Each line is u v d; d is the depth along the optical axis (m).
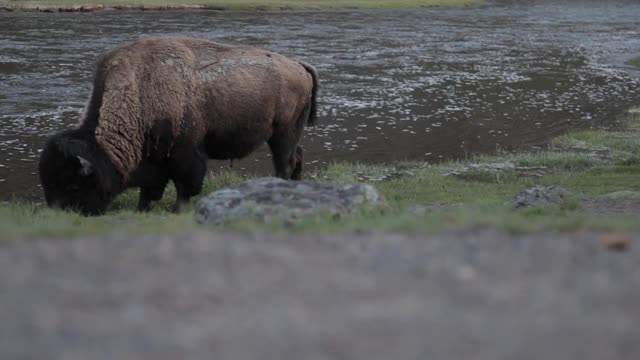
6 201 22.34
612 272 7.17
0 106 35.53
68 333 5.59
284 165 22.09
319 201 12.55
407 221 10.14
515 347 5.34
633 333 5.57
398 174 26.62
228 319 5.93
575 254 7.94
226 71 19.94
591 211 17.91
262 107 20.59
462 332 5.64
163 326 5.77
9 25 62.66
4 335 5.55
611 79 49.94
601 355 5.19
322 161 28.80
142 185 19.41
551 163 27.78
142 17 71.00
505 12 97.38
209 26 66.56
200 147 19.83
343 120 35.75
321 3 87.94
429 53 58.62
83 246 8.46
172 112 18.94
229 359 5.15
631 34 76.69
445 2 100.88
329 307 6.21
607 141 31.92
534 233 9.45
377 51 58.06
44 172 17.39
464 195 21.47
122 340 5.47
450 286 6.77
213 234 9.50
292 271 7.32
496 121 36.84
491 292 6.59
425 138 33.06
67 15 70.50
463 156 30.09
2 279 6.97
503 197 20.91
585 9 105.88
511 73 51.00
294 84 21.44
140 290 6.66
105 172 17.94
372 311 6.11
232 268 7.42
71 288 6.70
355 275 7.15
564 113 39.06
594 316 5.94
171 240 8.86
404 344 5.41
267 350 5.30
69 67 45.75
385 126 34.94
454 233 9.33
